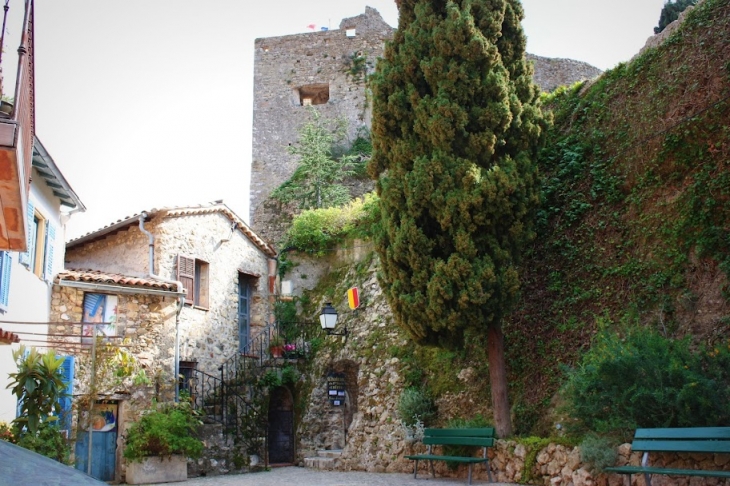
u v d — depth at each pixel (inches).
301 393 711.7
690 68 483.5
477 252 466.6
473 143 477.1
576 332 486.3
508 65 513.7
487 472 434.0
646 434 327.0
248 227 760.3
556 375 482.0
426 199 473.1
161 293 599.2
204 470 585.6
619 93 545.0
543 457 399.5
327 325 634.2
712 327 404.2
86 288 567.8
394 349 631.8
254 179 1109.1
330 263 784.9
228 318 714.8
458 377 559.8
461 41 489.1
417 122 491.5
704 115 457.4
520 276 544.4
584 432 395.5
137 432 548.4
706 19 489.4
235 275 738.2
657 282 450.9
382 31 1155.3
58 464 105.9
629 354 357.1
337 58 1144.8
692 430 305.3
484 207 462.6
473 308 453.4
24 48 292.2
